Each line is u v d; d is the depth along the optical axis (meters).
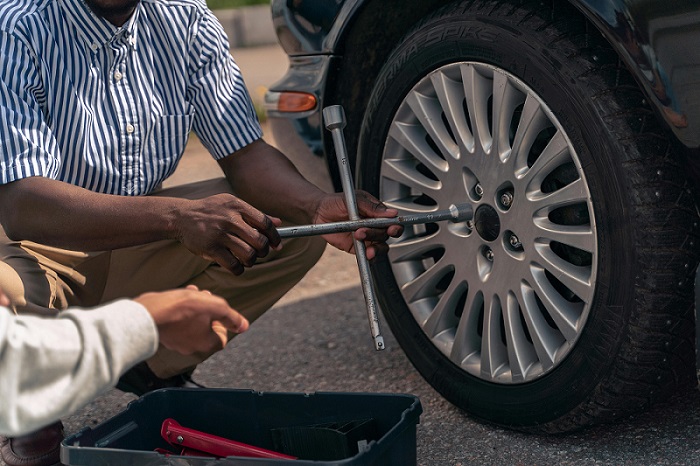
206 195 2.19
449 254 2.13
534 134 1.91
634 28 1.69
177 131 2.07
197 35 2.09
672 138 1.70
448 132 2.16
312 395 1.79
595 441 1.97
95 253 2.05
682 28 1.65
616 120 1.76
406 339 2.28
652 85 1.69
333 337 2.82
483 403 2.08
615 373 1.81
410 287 2.23
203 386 2.42
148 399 1.84
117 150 1.97
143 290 2.15
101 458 1.60
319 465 1.43
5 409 1.06
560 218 1.95
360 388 2.41
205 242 1.79
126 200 1.81
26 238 1.84
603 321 1.81
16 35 1.80
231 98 2.15
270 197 2.14
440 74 2.08
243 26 9.81
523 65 1.89
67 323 1.11
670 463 1.84
